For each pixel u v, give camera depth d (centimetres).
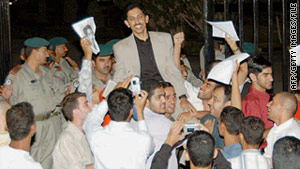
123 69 466
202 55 784
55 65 581
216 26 447
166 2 1068
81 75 445
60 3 2173
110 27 2003
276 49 1631
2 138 382
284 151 304
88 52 444
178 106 475
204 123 442
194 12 1077
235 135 364
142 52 466
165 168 336
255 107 451
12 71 521
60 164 396
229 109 371
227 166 331
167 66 473
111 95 346
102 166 342
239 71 477
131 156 338
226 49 485
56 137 546
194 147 310
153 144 351
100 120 372
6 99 492
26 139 330
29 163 326
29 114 332
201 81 653
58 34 1870
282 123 398
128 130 343
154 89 404
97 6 1944
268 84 452
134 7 457
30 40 534
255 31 483
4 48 488
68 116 407
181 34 490
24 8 2177
